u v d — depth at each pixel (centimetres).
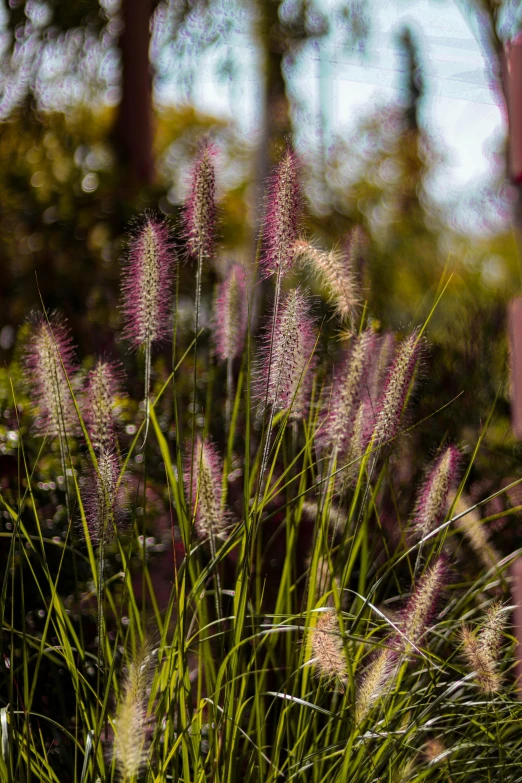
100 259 328
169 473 149
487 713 151
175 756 141
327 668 142
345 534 156
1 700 157
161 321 147
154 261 146
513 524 194
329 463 155
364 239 162
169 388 202
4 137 359
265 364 150
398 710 149
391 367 149
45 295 322
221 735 149
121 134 360
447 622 159
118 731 131
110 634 170
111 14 353
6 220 336
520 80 175
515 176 178
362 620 154
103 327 274
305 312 149
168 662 145
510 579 162
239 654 150
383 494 186
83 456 170
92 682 162
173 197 348
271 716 165
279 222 146
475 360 218
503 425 210
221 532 151
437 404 207
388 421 148
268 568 183
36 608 170
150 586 151
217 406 200
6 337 242
